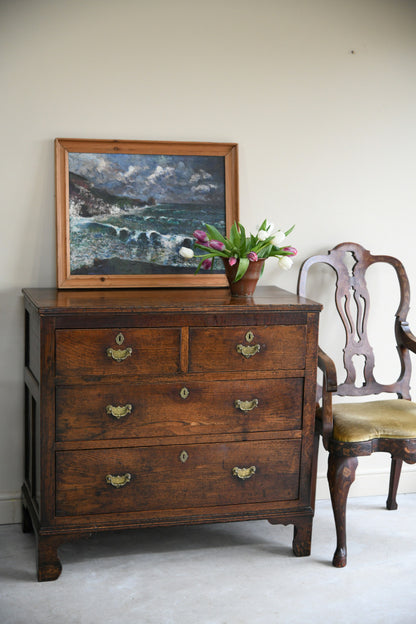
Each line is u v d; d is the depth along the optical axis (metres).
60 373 2.35
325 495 3.21
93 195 2.82
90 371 2.38
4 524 2.90
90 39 2.79
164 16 2.84
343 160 3.09
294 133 3.02
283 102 2.99
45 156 2.79
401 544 2.77
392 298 3.20
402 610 2.31
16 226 2.80
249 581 2.47
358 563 2.62
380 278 3.18
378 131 3.11
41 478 2.38
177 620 2.23
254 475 2.56
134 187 2.86
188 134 2.92
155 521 2.49
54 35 2.75
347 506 3.12
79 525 2.43
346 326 3.02
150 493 2.48
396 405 2.84
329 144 3.06
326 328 3.16
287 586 2.45
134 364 2.40
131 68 2.84
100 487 2.44
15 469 2.91
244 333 2.48
